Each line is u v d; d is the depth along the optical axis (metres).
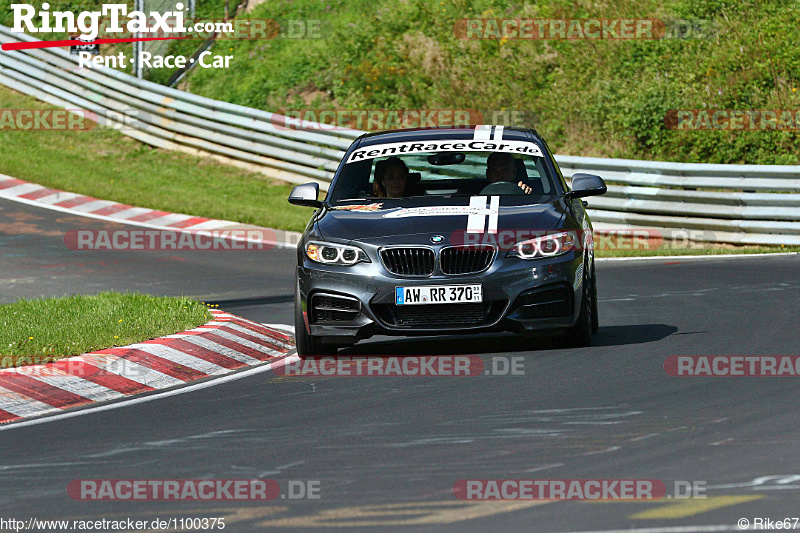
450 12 99.31
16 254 59.44
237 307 44.28
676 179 63.72
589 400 24.69
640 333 34.12
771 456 19.39
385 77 92.69
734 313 37.34
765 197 59.66
